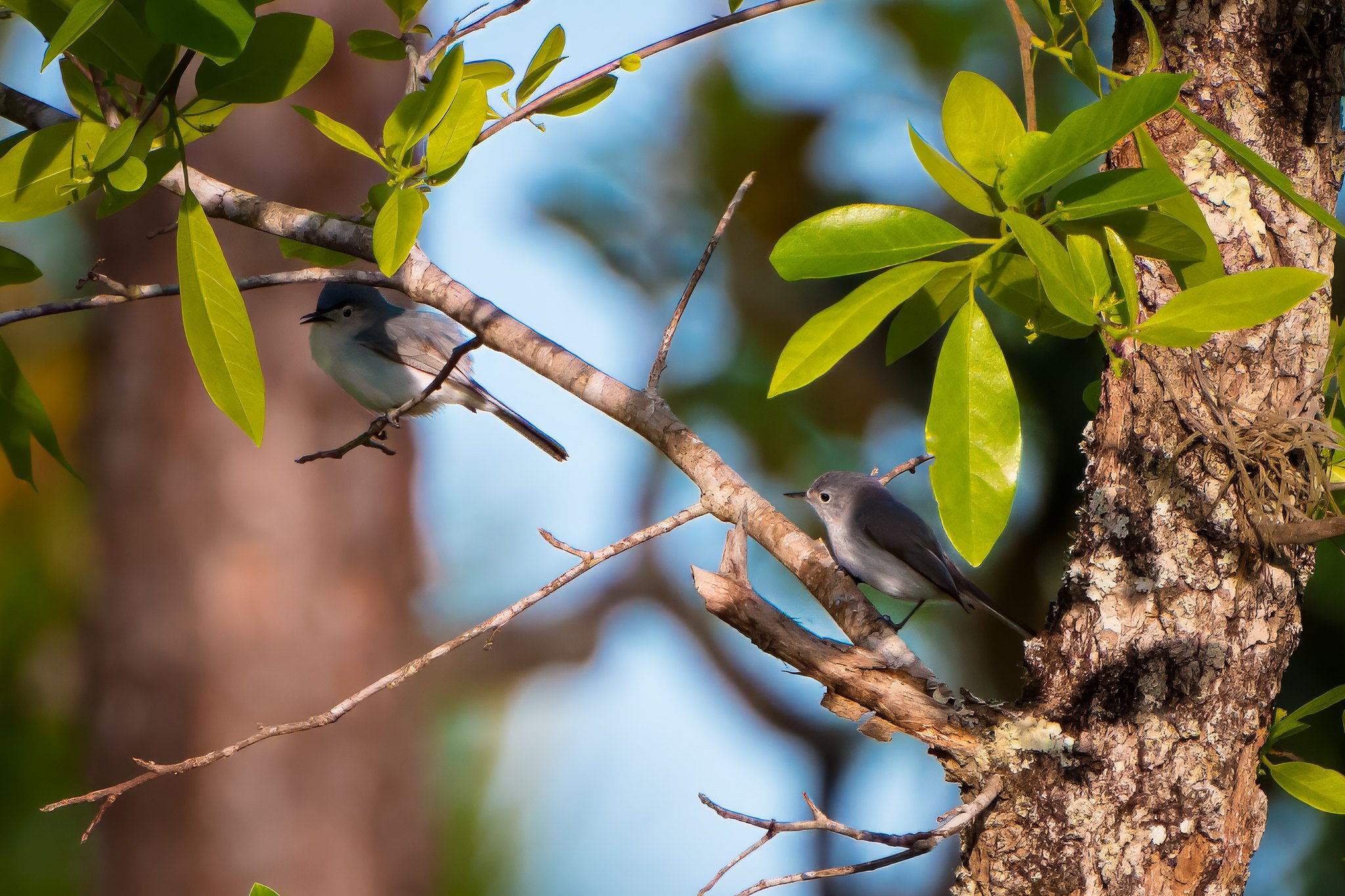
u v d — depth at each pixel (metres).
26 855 13.98
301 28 5.05
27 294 17.02
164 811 13.76
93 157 5.23
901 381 15.94
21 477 7.17
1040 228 4.26
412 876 14.72
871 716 5.61
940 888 16.23
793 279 4.55
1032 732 5.31
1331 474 5.91
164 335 14.33
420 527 15.74
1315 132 5.64
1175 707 5.23
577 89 6.38
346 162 14.59
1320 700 5.43
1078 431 13.22
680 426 6.09
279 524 14.24
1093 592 5.46
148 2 4.32
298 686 14.14
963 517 4.19
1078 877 5.15
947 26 16.14
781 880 4.82
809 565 5.80
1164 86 4.20
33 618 15.41
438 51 6.45
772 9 6.46
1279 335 5.54
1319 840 12.20
